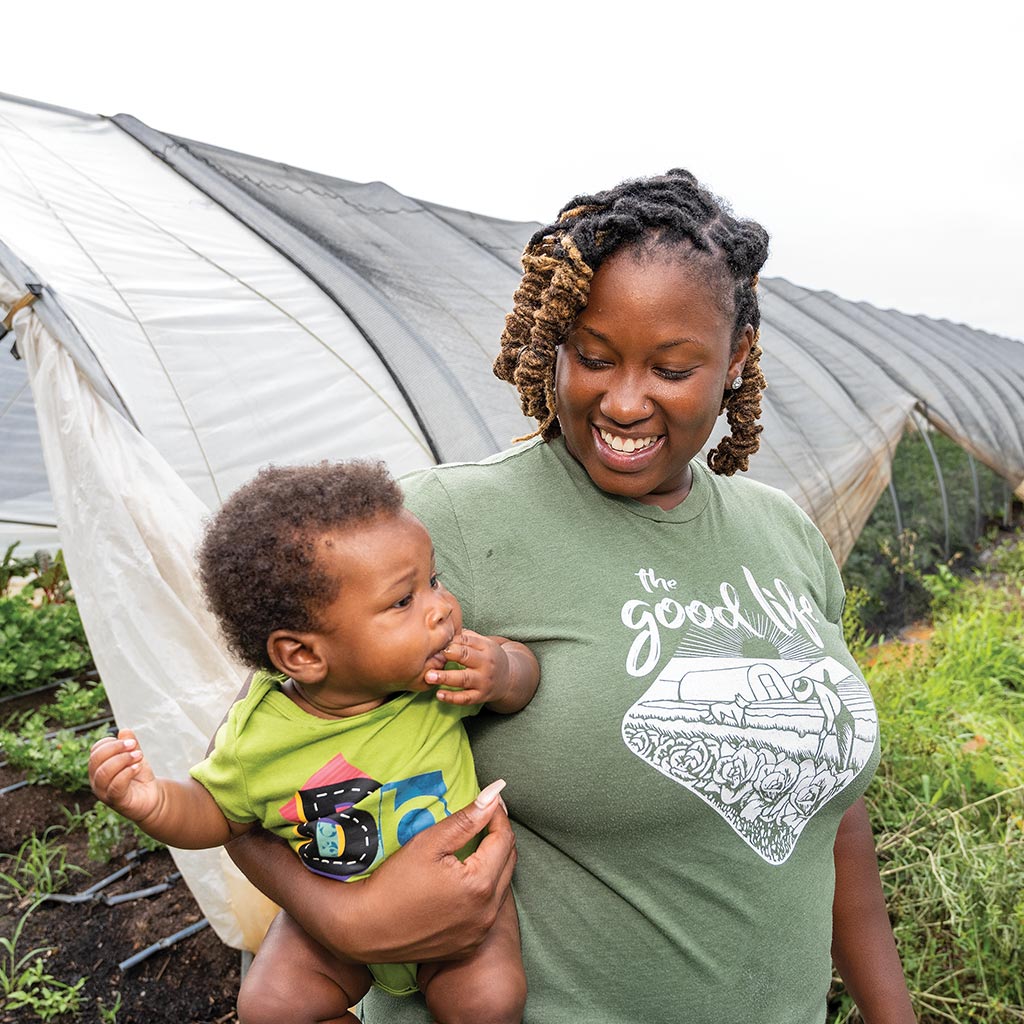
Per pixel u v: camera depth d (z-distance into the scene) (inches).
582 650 58.9
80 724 246.8
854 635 292.0
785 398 328.8
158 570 146.6
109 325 170.2
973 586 365.7
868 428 331.9
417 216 266.7
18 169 193.9
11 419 324.5
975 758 178.4
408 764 58.7
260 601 54.3
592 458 59.4
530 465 63.7
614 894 59.7
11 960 157.9
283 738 57.9
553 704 58.3
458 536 60.7
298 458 182.4
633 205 55.1
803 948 64.3
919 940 137.0
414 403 200.5
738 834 60.9
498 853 56.5
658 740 57.7
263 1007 60.4
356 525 54.3
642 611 60.2
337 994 61.6
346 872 58.3
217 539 55.6
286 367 191.9
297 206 233.9
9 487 351.3
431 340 215.3
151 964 159.6
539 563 60.5
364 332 204.2
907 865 143.3
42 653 279.9
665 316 54.2
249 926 148.1
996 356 542.9
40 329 154.9
